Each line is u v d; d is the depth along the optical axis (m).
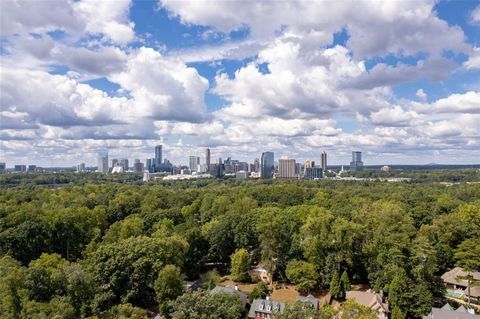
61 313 57.66
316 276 90.25
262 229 100.50
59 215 112.62
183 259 98.12
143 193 172.12
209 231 114.12
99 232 116.56
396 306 75.50
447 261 98.19
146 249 85.75
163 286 76.81
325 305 63.47
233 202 160.25
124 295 79.50
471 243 95.56
